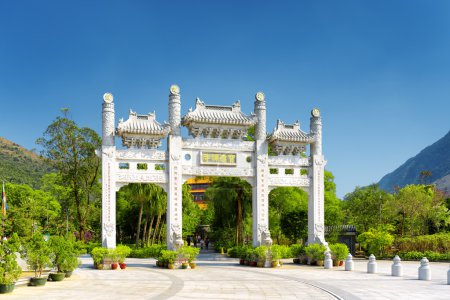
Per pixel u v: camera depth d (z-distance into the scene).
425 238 46.97
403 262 42.66
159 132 33.22
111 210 32.50
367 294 20.31
